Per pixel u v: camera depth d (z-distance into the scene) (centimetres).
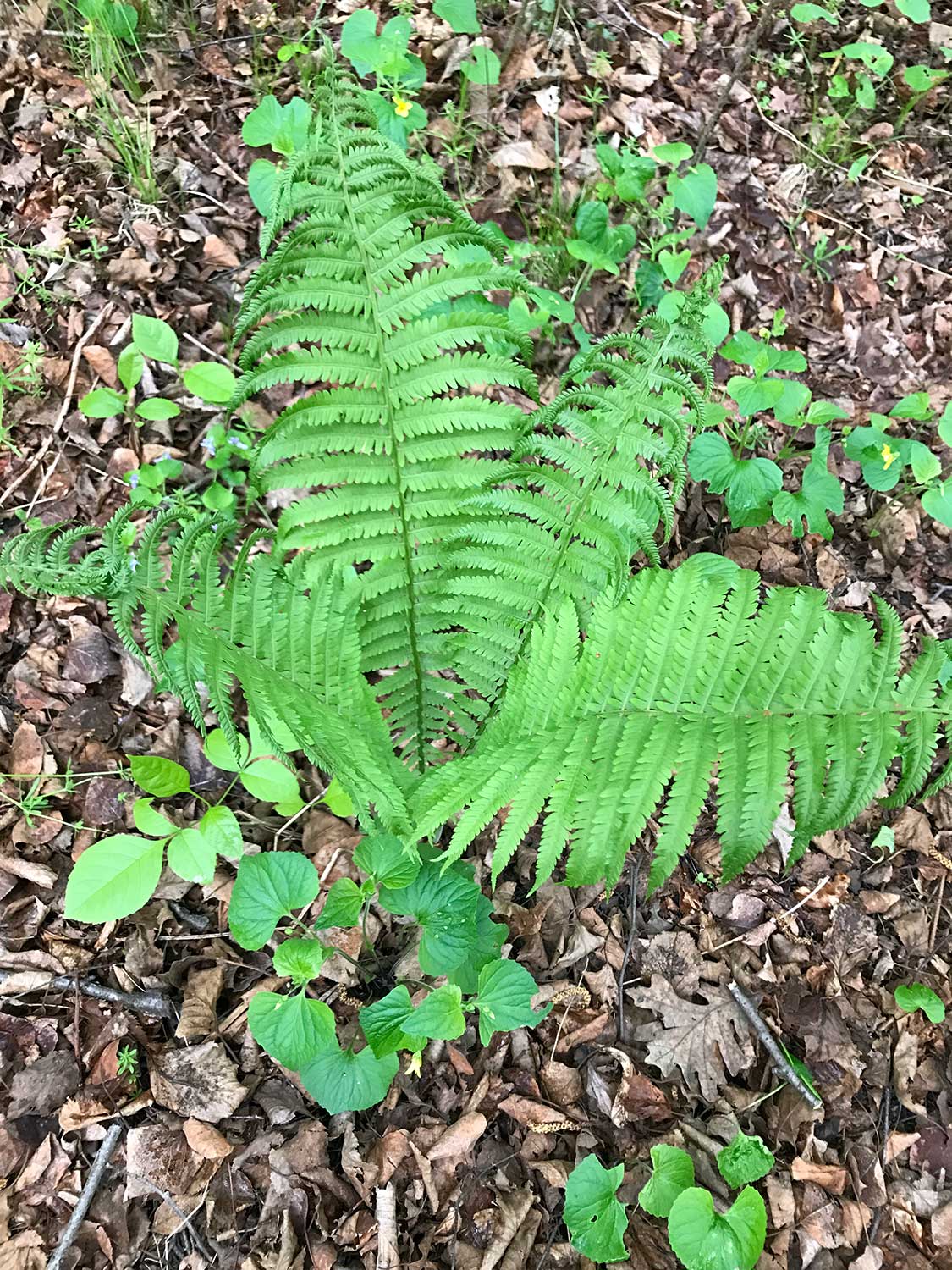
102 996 208
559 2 399
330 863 236
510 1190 203
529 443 199
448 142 356
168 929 222
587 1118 215
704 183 309
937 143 431
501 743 182
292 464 199
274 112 278
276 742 186
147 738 244
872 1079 232
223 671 165
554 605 196
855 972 247
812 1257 207
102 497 275
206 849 194
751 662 170
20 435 278
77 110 336
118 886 186
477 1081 215
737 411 337
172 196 328
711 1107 221
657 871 164
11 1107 195
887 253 391
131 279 308
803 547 316
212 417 292
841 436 340
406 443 200
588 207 306
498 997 183
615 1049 224
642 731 170
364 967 220
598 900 245
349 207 184
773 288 370
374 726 199
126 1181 192
